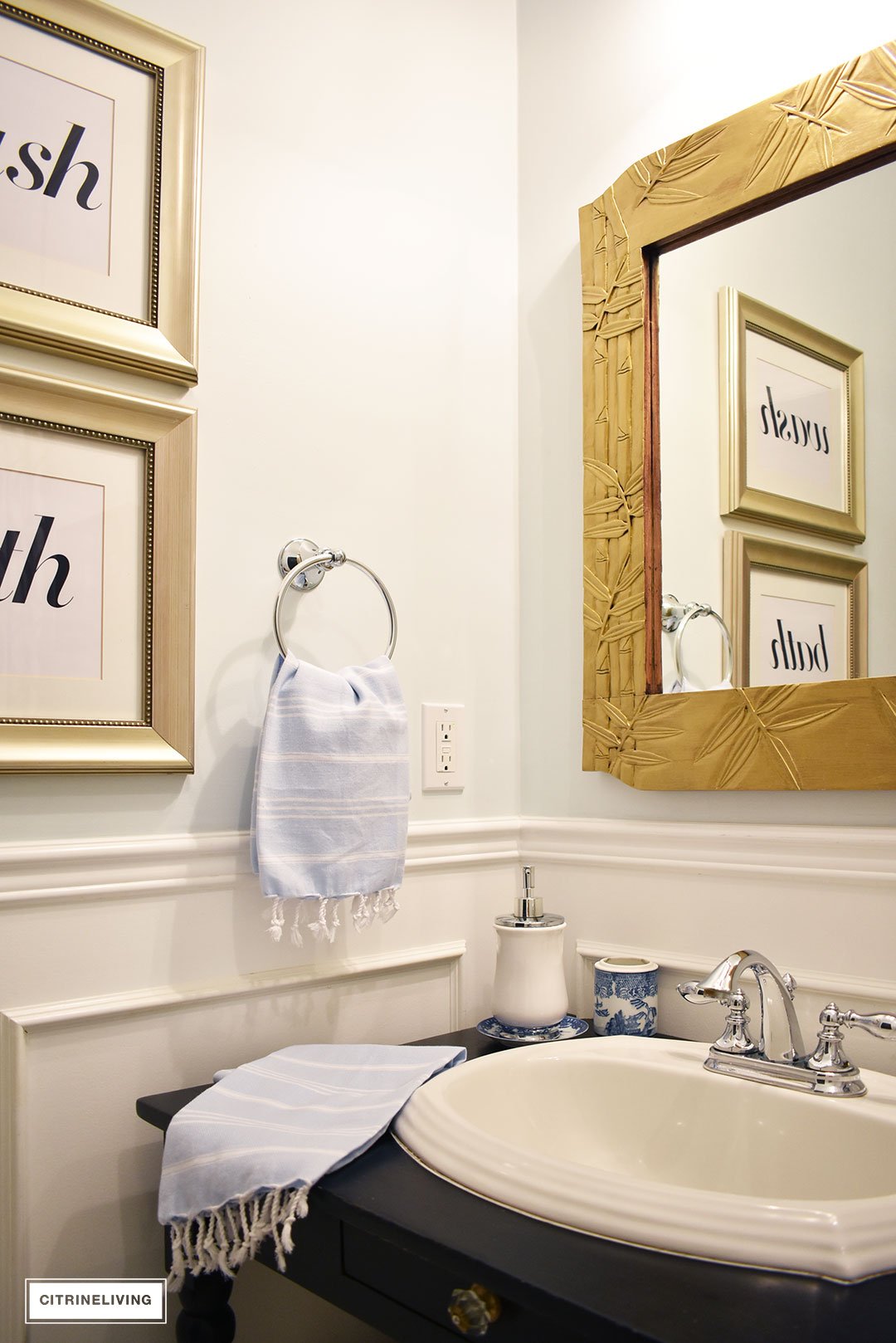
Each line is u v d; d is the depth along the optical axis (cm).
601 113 140
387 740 118
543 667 145
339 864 112
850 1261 64
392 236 136
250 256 120
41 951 100
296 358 124
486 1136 82
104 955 104
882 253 108
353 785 114
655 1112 101
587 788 138
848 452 109
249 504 118
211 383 116
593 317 137
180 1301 96
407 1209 75
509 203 150
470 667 142
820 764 109
